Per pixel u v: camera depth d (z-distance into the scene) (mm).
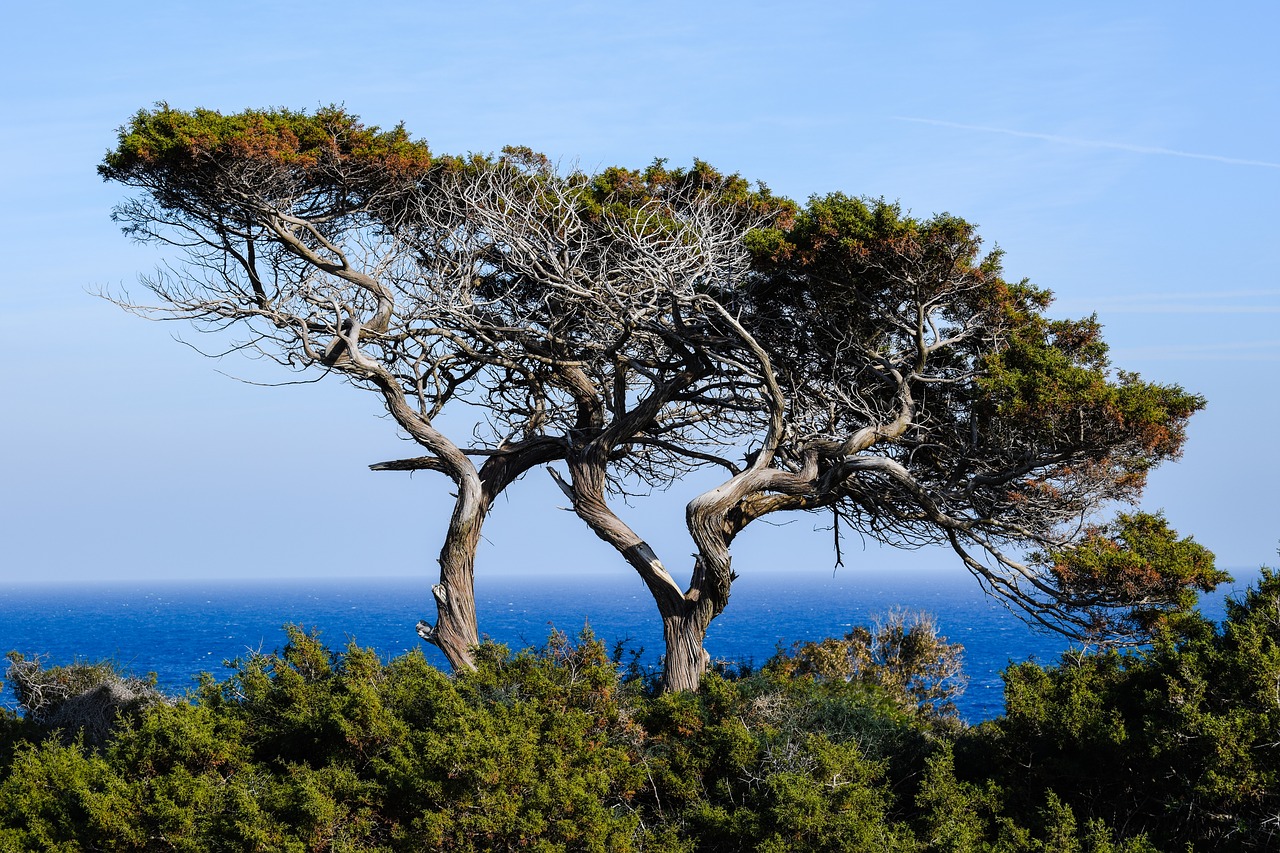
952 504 18781
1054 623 17203
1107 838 10094
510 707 12164
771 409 18094
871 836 10172
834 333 19031
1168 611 15117
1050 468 17656
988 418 17500
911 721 14977
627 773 11391
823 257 17312
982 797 11047
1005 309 18203
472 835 10031
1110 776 11211
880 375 19078
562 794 10273
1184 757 10547
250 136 17125
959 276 17125
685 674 17781
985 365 17938
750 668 19141
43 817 11164
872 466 17562
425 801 10531
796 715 12859
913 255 16453
